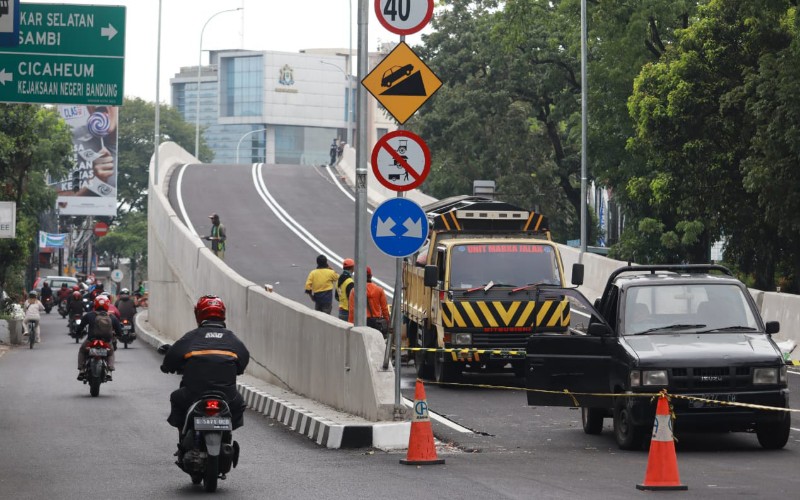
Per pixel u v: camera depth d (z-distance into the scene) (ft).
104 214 359.66
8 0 78.43
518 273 90.89
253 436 66.28
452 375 90.53
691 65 151.84
